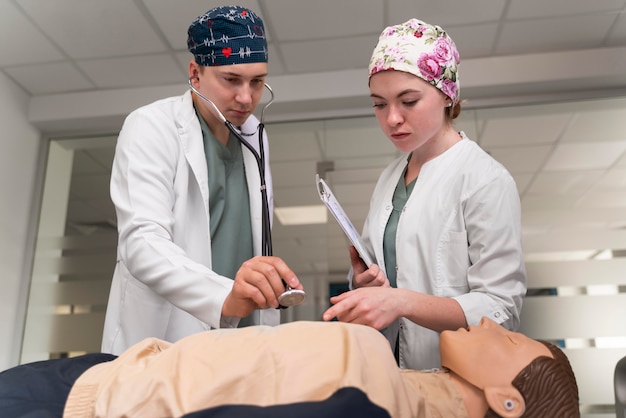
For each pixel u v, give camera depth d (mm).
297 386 489
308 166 3104
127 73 2986
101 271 3094
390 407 487
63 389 578
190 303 933
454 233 1080
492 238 1022
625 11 2516
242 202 1324
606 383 2506
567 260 2711
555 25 2629
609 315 2607
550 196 2828
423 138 1101
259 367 509
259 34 1173
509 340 666
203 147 1239
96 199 3215
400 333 1109
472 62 2896
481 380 629
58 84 3088
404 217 1168
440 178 1150
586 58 2816
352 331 546
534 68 2846
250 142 1386
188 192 1210
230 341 547
